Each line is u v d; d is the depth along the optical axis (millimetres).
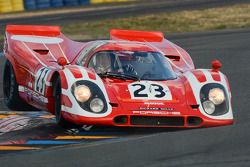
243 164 22391
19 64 35750
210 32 79688
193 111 28781
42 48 37094
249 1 127625
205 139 26625
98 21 98688
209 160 23094
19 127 30891
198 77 30688
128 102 28438
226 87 30234
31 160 23328
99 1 139750
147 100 28688
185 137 27125
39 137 28203
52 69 31844
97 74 30641
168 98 29078
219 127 28984
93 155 24047
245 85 43312
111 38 40094
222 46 64125
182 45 66000
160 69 31844
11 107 37281
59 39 38906
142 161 23062
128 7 127125
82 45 36781
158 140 26672
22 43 37438
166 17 103062
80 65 33312
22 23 96000
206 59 55906
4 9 119688
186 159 23297
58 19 102500
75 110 27891
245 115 33531
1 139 27984
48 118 33188
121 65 31344
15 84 36156
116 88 29328
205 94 29531
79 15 109562
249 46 63500
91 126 30328
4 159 23609
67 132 29297
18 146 26297
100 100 28156
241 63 53125
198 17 102125
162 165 22453
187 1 138750
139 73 31094
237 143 25781
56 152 24688
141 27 89875
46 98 31484
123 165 22500
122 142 26500
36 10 123125
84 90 28219
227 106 29547
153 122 28250
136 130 29672
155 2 141250
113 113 27875
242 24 90062
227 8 115062
